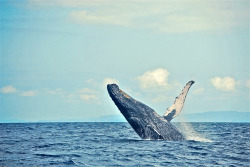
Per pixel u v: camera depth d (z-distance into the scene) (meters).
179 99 71.06
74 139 97.62
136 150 64.75
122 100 68.06
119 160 56.06
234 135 116.50
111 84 68.88
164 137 72.06
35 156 60.69
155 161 55.22
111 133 134.00
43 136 114.88
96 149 69.44
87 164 52.88
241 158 58.53
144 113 69.06
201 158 57.88
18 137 109.94
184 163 53.66
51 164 52.88
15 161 55.53
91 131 157.25
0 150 69.44
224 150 66.88
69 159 57.09
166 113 71.56
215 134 120.44
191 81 70.44
